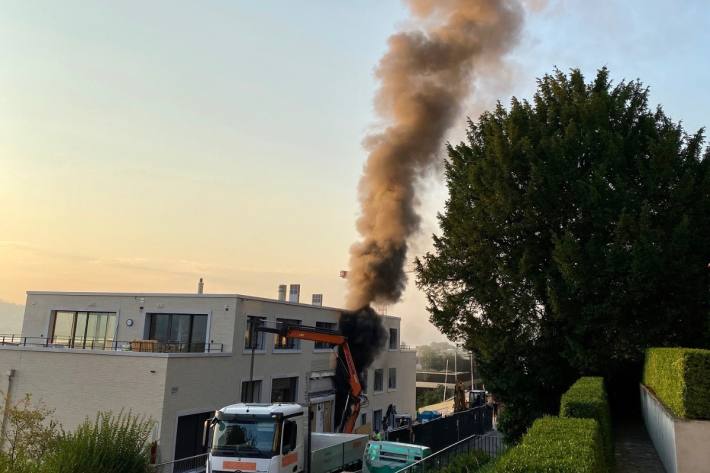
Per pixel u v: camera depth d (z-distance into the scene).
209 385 24.23
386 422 40.03
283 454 13.70
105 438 12.73
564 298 15.98
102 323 28.33
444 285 19.44
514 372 17.72
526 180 18.12
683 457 8.75
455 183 20.47
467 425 33.22
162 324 27.59
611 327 15.92
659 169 16.00
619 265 15.34
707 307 15.70
